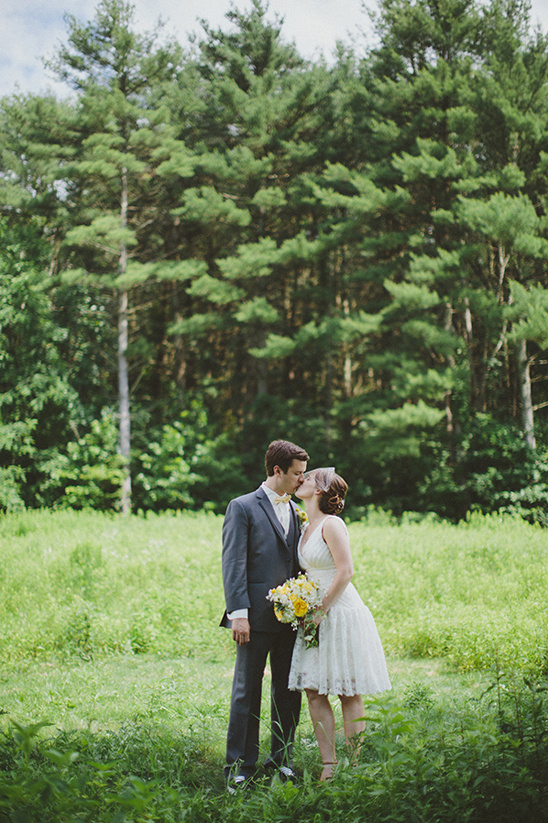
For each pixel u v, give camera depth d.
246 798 3.01
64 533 13.29
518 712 2.89
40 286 18.59
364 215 18.73
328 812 2.47
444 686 5.04
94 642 6.57
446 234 18.95
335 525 3.48
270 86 21.20
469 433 18.05
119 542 11.35
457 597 7.52
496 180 17.30
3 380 18.55
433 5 18.38
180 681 5.34
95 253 20.62
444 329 18.20
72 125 18.97
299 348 20.34
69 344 20.89
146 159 19.72
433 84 17.75
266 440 21.20
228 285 19.98
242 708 3.47
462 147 19.36
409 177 17.69
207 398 25.28
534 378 18.77
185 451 20.19
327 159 21.27
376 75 19.95
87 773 2.57
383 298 22.62
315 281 24.53
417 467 18.50
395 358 17.77
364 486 19.14
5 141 22.05
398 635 6.35
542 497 16.75
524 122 17.19
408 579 8.04
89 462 18.91
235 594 3.49
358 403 18.81
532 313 15.95
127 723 4.17
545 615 6.10
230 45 22.08
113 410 20.09
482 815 2.36
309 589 3.35
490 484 17.28
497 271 19.06
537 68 17.88
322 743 3.34
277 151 21.30
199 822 2.51
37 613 7.03
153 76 19.55
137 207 20.22
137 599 7.65
